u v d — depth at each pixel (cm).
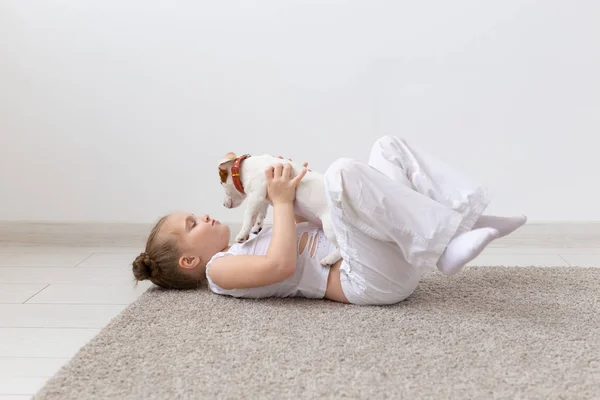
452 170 168
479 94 265
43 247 277
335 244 174
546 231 271
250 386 128
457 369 134
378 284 172
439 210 156
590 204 269
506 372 132
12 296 204
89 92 273
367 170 157
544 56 261
